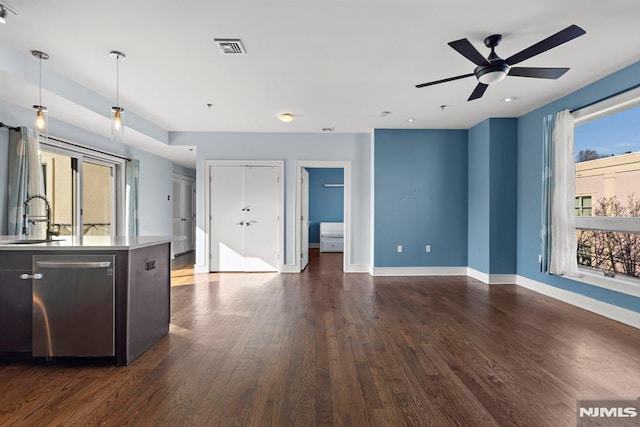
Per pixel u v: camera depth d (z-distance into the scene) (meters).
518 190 5.18
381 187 5.91
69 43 2.89
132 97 4.26
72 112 4.09
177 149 6.48
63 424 1.79
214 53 3.07
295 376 2.32
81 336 2.46
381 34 2.75
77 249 2.45
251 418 1.85
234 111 4.87
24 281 2.48
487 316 3.66
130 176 6.08
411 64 3.31
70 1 2.32
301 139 6.20
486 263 5.32
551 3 2.34
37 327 2.45
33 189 3.96
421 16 2.50
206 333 3.15
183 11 2.44
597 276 3.80
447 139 5.92
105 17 2.51
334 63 3.29
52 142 4.41
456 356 2.65
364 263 6.23
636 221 3.32
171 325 3.38
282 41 2.86
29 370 2.41
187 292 4.75
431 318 3.59
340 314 3.73
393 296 4.52
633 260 3.49
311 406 1.97
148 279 2.79
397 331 3.20
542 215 4.39
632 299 3.35
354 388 2.17
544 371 2.40
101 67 3.36
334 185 9.84
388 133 5.91
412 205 5.93
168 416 1.86
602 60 3.21
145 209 6.77
